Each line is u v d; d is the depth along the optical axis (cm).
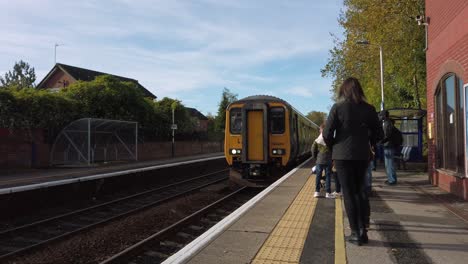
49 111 2805
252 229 698
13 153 2452
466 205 888
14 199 1198
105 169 2539
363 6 2619
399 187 1177
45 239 946
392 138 1211
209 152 5356
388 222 736
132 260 763
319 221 758
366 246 590
